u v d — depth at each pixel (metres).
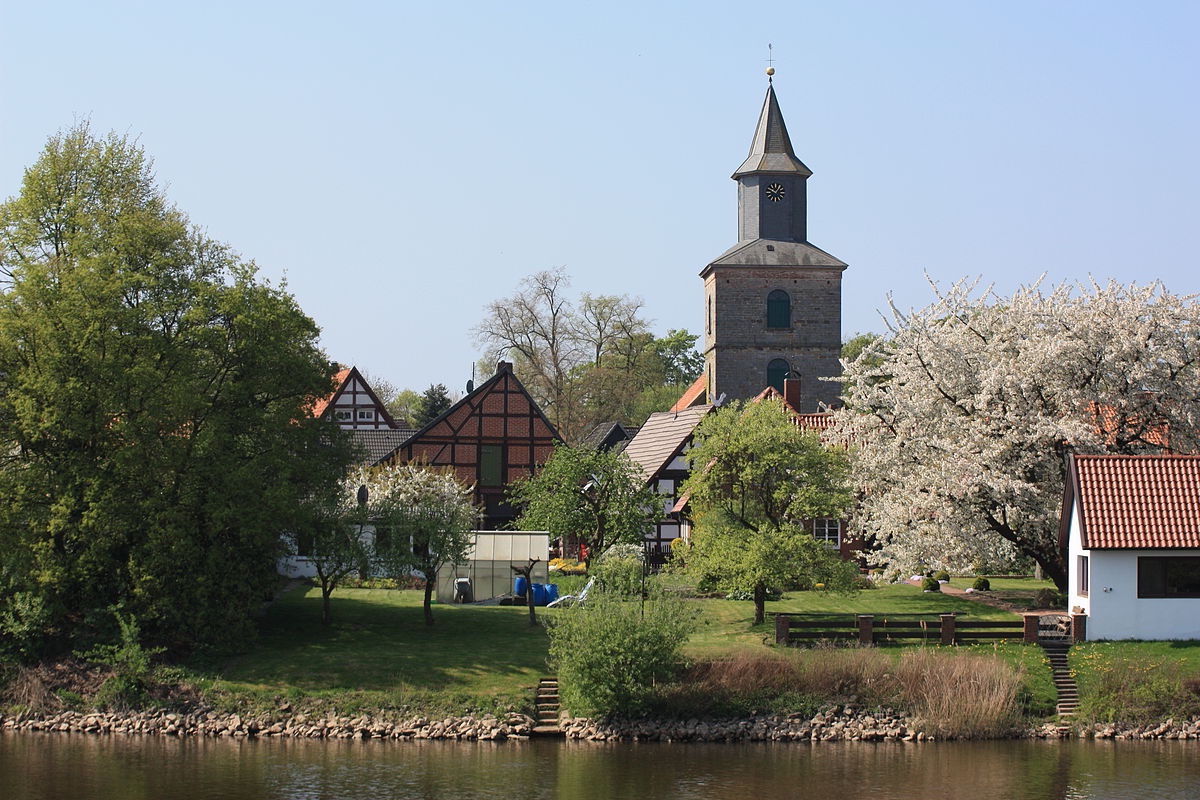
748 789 33.91
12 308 44.12
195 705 40.31
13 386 44.25
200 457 43.81
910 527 50.28
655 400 119.38
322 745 38.22
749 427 48.44
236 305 44.78
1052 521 47.59
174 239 45.91
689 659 40.97
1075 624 42.91
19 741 38.50
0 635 42.88
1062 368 49.06
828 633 43.84
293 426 46.44
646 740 38.84
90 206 47.34
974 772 35.28
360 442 49.31
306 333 47.47
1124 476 43.91
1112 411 49.84
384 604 50.56
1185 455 45.88
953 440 50.25
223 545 43.69
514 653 43.50
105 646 41.88
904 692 39.94
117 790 33.62
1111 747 37.88
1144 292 49.91
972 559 49.28
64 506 42.00
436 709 39.72
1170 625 42.84
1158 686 39.59
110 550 43.50
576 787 34.06
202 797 33.03
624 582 42.91
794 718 39.56
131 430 42.56
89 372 43.34
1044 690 40.25
